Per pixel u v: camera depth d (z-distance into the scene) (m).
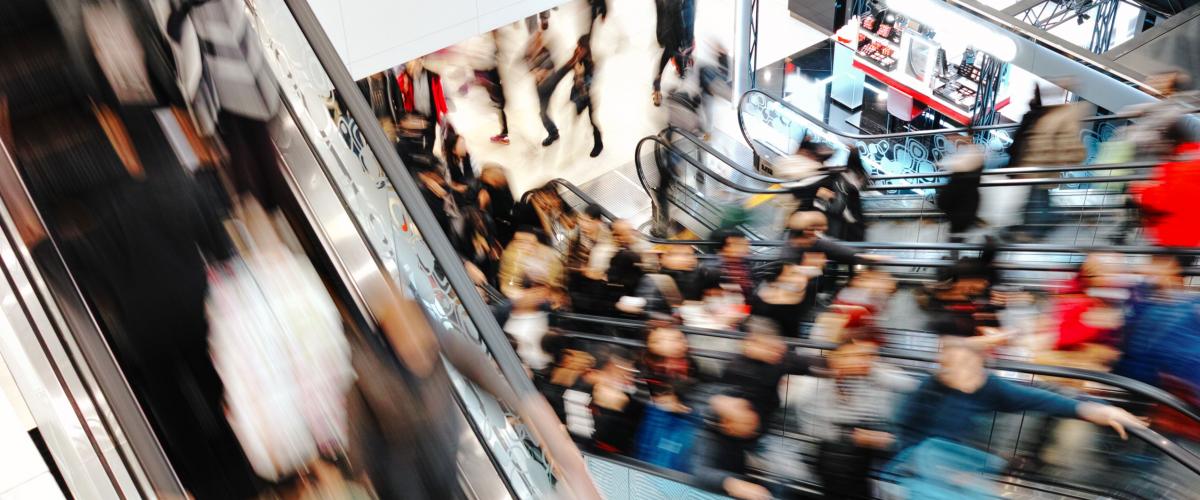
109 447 3.79
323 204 4.70
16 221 4.23
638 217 12.16
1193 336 7.50
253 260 4.55
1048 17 12.64
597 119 12.20
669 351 7.45
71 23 4.96
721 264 9.20
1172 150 9.52
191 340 4.32
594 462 6.93
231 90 4.88
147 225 4.53
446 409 4.23
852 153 10.87
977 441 6.23
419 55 10.36
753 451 6.62
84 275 4.38
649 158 12.78
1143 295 7.89
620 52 11.84
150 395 4.18
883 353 6.78
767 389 6.85
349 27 9.72
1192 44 10.88
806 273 8.73
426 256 4.32
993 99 11.88
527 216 10.76
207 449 4.11
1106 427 6.06
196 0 4.98
